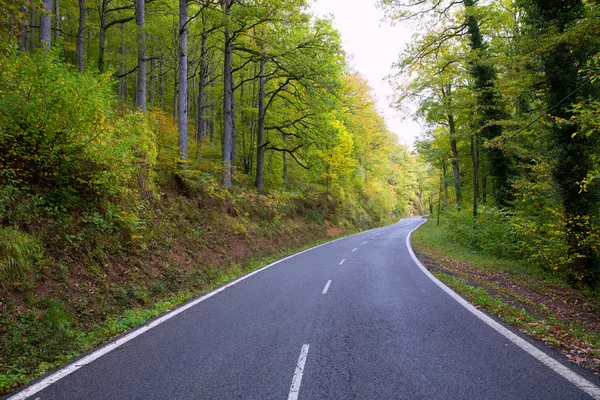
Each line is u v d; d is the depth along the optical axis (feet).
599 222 33.63
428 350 14.26
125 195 29.55
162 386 11.34
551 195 39.22
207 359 13.53
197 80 107.45
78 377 12.06
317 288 27.48
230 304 22.53
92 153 23.88
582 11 33.09
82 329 17.47
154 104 102.01
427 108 74.79
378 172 163.53
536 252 43.16
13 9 22.40
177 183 42.57
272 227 61.57
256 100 86.94
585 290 31.81
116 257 24.90
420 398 10.40
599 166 30.99
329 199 109.29
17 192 20.17
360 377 11.86
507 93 42.55
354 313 20.13
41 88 21.13
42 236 20.24
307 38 58.49
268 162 98.89
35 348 14.58
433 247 61.82
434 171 154.10
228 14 50.72
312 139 72.23
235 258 41.11
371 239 83.66
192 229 38.04
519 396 10.47
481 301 22.49
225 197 51.39
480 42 58.59
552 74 35.47
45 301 17.15
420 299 23.67
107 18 74.13
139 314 20.29
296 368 12.65
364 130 127.85
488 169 68.18
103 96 24.97
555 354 13.83
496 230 54.13
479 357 13.48
